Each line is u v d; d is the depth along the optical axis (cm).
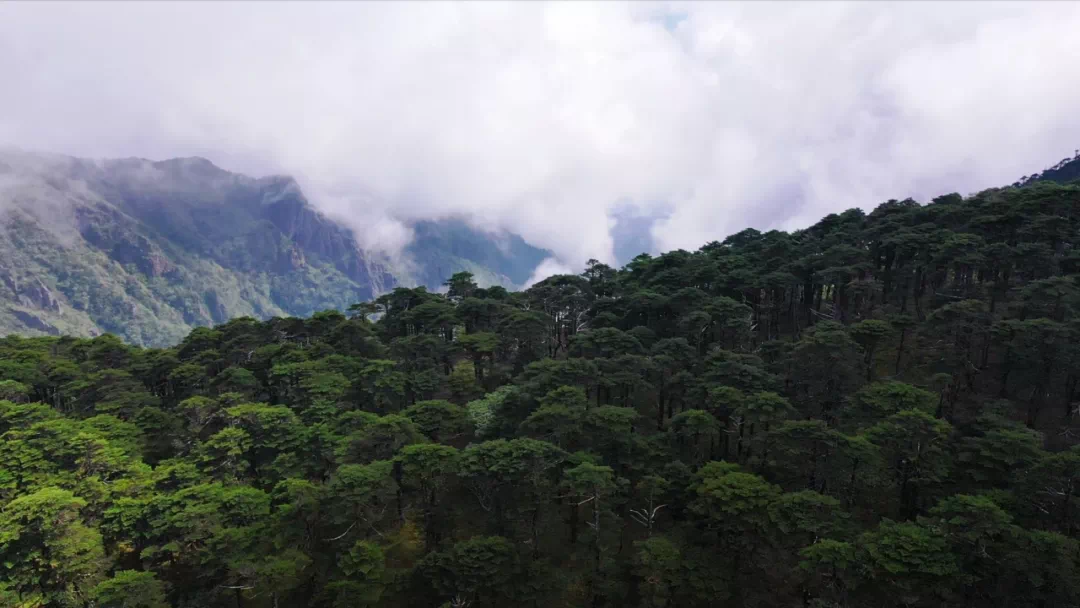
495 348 9875
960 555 4253
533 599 5106
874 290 8906
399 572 5559
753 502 4931
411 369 9600
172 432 7725
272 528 5594
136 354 10931
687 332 9100
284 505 5847
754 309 10762
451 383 8844
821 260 10125
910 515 5569
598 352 9194
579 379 7594
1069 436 6262
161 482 6350
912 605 4278
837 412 6694
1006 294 8562
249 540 5366
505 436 7181
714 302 9262
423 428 6975
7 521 5103
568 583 5509
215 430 7756
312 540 5841
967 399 7069
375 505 6247
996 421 5803
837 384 7025
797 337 9381
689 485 5694
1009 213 8975
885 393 6128
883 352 8656
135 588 4800
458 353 10238
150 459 7538
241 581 5297
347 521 5778
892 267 10562
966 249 8419
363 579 5162
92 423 7394
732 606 4988
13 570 4956
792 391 7462
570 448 6475
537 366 8181
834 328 7938
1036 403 6550
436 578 5203
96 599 4856
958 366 7212
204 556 5356
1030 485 4769
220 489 6034
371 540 5938
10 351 10388
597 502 5562
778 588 5147
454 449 6153
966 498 4469
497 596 5166
